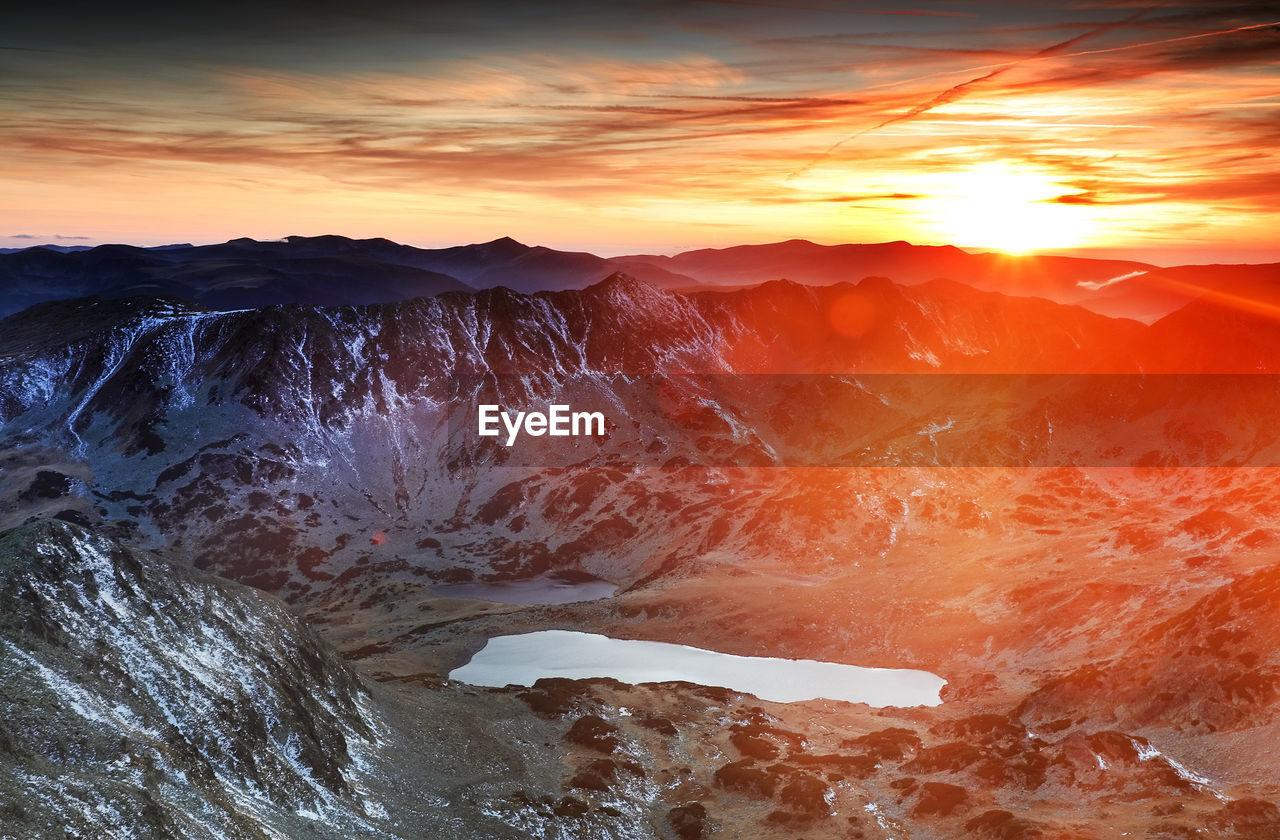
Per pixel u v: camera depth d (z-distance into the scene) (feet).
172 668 243.60
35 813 173.27
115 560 261.44
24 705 203.82
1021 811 256.93
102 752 202.39
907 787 281.13
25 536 249.55
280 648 285.02
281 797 229.25
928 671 419.33
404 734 293.02
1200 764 274.57
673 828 265.54
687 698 376.89
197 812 199.52
